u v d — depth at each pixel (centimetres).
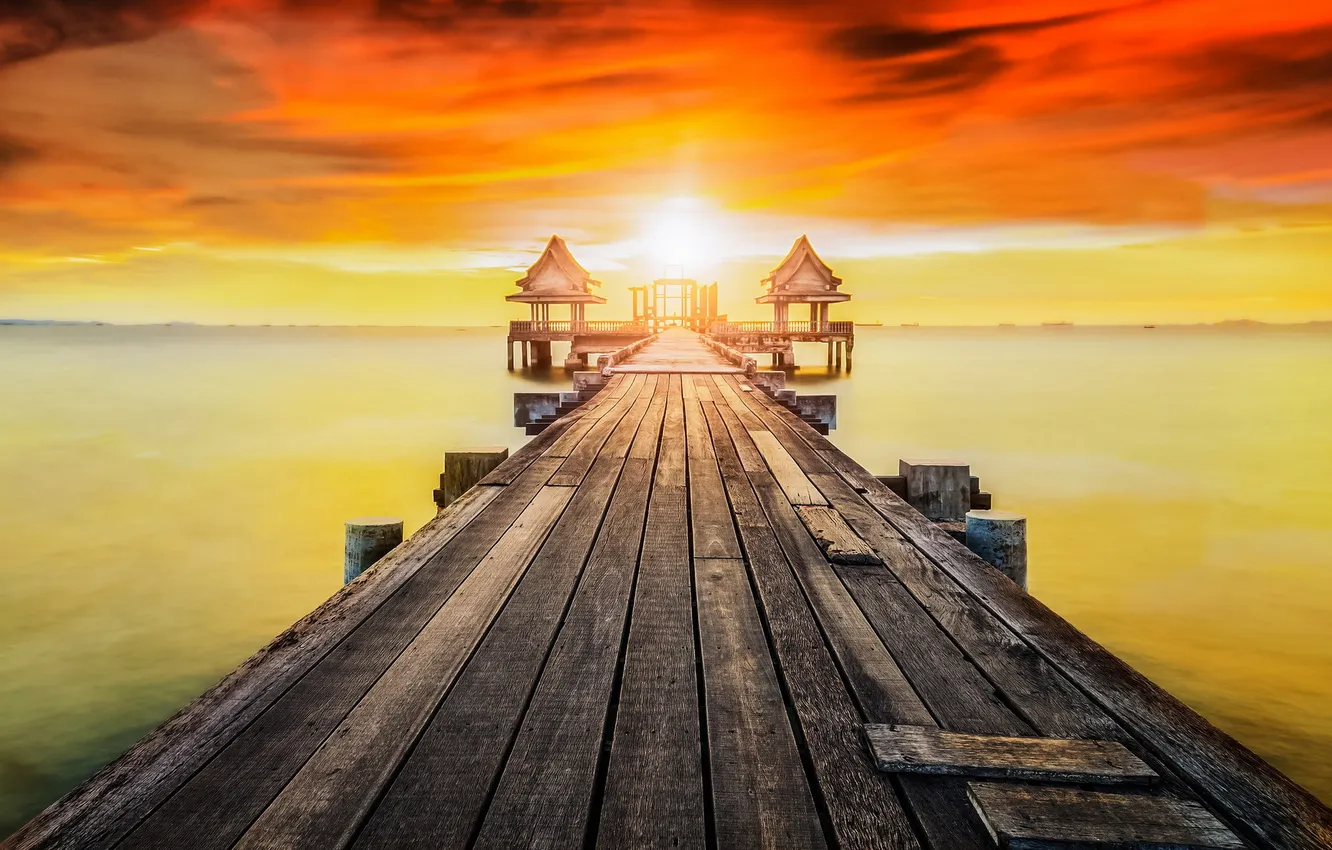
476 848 173
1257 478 1994
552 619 304
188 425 2895
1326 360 7888
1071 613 1070
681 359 1873
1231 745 214
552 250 4641
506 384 4575
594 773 202
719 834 179
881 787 196
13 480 1956
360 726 223
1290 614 1064
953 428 2800
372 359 7888
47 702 809
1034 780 198
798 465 613
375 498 1775
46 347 11319
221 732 218
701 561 379
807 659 271
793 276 4631
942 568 369
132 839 173
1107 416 3166
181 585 1175
